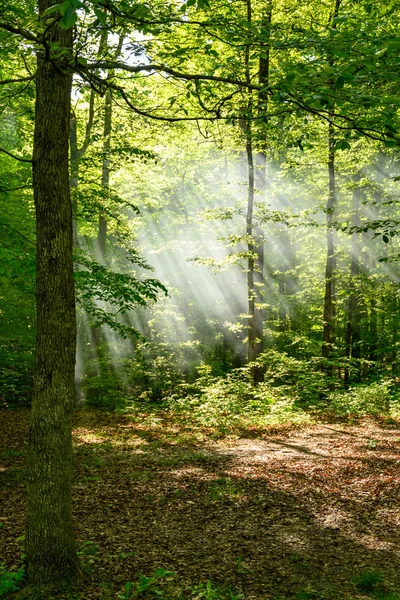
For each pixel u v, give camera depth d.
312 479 9.78
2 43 5.28
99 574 5.79
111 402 20.77
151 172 22.48
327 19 16.73
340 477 9.86
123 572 5.93
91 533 7.19
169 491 9.16
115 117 17.70
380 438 13.22
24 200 15.60
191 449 12.48
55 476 5.40
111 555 6.41
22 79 5.48
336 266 24.83
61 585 5.29
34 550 5.38
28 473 5.46
